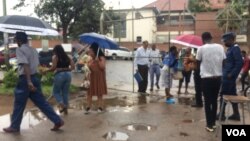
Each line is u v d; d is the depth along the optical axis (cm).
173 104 810
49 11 2319
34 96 560
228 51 619
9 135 542
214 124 573
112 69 1922
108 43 727
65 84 682
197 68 754
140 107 771
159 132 566
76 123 619
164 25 2905
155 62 1049
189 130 579
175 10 2842
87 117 666
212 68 558
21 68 548
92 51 710
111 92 995
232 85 613
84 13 2320
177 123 625
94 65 711
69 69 683
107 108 755
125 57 2802
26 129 577
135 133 559
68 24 2397
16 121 560
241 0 2034
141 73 982
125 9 2477
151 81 1045
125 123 623
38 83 562
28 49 546
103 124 614
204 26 2472
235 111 631
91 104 757
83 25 2342
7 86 973
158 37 2920
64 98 688
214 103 568
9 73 991
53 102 812
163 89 1077
